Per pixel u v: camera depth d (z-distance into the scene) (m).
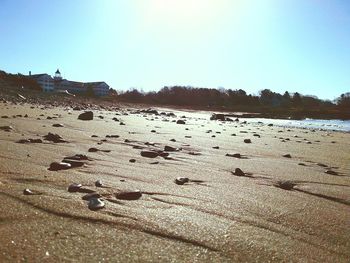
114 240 2.69
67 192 3.82
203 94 99.81
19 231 2.72
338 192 4.88
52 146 7.07
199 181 5.01
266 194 4.50
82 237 2.70
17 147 6.57
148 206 3.59
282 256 2.66
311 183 5.42
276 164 7.16
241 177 5.53
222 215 3.51
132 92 90.62
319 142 14.20
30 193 3.65
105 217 3.15
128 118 20.44
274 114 70.75
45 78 99.12
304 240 3.02
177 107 76.81
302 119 61.59
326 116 71.56
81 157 5.93
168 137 10.84
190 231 2.99
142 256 2.47
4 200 3.38
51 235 2.69
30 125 11.14
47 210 3.21
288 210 3.84
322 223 3.48
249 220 3.42
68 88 107.75
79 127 11.90
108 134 10.37
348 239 3.10
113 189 4.11
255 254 2.66
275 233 3.13
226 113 65.56
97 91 108.38
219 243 2.80
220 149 8.96
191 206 3.73
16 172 4.55
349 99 102.38
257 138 13.48
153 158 6.61
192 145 9.30
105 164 5.64
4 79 53.12
